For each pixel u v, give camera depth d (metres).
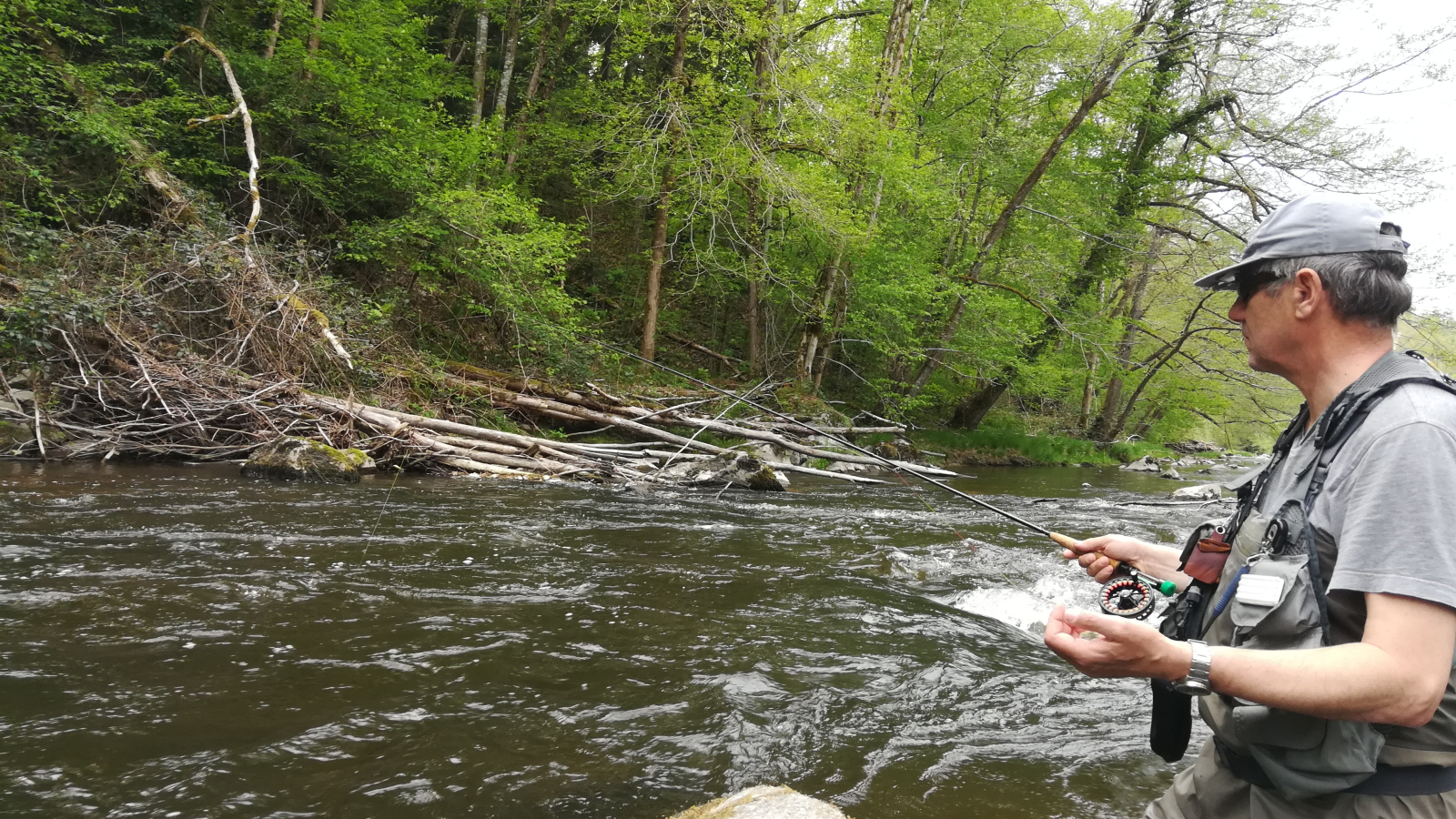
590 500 7.88
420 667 3.21
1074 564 6.12
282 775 2.32
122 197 10.48
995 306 17.14
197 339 9.22
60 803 2.10
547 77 22.11
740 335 19.80
